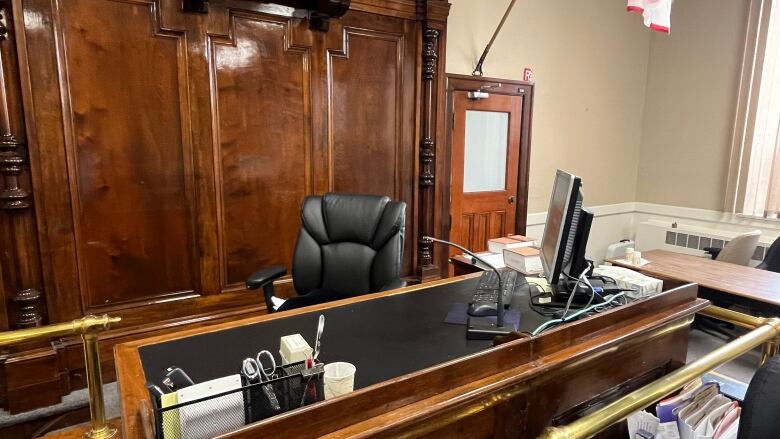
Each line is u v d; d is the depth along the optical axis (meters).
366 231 2.26
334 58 2.94
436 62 3.29
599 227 4.94
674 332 1.52
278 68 2.75
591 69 4.55
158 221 2.51
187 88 2.49
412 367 1.14
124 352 1.24
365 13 3.00
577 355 1.19
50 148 2.19
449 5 3.25
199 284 2.66
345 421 0.87
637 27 4.80
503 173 4.11
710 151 4.50
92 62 2.25
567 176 1.52
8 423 2.10
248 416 0.84
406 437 0.93
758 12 4.01
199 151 2.56
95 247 2.36
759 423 0.98
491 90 3.85
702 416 1.37
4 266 2.15
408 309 1.56
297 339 1.10
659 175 4.95
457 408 1.00
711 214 4.52
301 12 2.77
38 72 2.13
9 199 2.09
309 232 2.32
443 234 3.78
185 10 2.43
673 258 3.24
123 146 2.37
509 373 1.09
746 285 2.56
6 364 2.10
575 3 4.32
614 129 4.87
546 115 4.33
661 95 4.88
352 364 1.14
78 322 1.14
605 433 1.42
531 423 1.17
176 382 0.96
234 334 1.36
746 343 1.27
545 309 1.52
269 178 2.81
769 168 4.05
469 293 1.73
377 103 3.15
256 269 2.84
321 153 2.97
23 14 2.06
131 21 2.32
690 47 4.59
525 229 4.32
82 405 2.22
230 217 2.72
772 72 3.96
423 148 3.36
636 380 1.42
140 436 0.84
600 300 1.52
